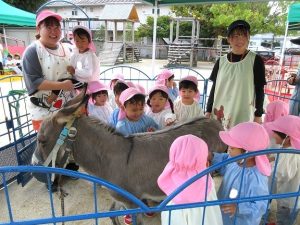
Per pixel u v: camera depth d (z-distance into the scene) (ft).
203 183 5.93
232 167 7.50
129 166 7.90
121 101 9.75
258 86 11.26
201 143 5.95
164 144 8.39
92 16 116.67
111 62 73.05
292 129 8.32
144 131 9.91
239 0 17.60
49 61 10.65
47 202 11.28
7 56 52.90
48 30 10.39
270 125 8.86
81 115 7.65
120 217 10.18
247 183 7.00
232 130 7.36
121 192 5.02
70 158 7.84
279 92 24.02
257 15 83.51
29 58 10.22
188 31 99.40
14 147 12.85
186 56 72.54
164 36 105.40
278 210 9.01
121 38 102.58
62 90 10.91
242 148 7.07
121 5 81.51
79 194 11.90
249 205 6.86
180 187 5.05
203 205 5.23
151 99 11.51
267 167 6.89
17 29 72.18
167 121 10.73
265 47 88.63
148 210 5.02
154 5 21.80
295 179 8.54
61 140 7.39
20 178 12.19
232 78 11.31
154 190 8.23
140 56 94.99
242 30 10.75
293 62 53.16
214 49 77.00
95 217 4.89
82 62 12.66
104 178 7.97
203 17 89.25
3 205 11.02
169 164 6.21
